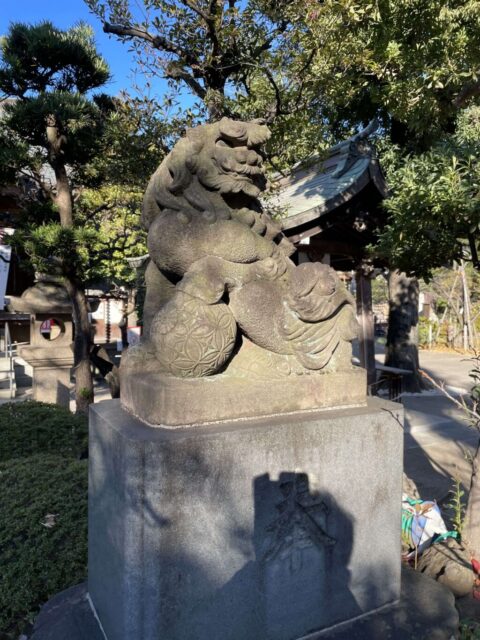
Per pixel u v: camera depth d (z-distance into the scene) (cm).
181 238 225
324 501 220
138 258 693
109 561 208
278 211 661
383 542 240
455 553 299
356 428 228
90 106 630
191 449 187
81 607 235
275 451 205
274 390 219
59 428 478
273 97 643
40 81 664
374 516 236
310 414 225
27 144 642
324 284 226
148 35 594
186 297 211
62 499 295
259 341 224
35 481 318
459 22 441
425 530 329
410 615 234
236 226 231
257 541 203
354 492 229
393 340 1108
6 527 271
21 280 1411
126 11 570
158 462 181
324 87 605
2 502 296
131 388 222
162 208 247
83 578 262
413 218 327
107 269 868
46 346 792
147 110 596
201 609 192
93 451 231
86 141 645
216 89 618
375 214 719
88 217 757
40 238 598
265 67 566
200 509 190
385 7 469
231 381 213
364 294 770
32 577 252
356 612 232
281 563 210
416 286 1102
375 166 684
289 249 270
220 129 235
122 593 188
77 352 696
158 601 183
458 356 1784
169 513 184
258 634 205
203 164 232
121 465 190
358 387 245
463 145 347
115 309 1861
